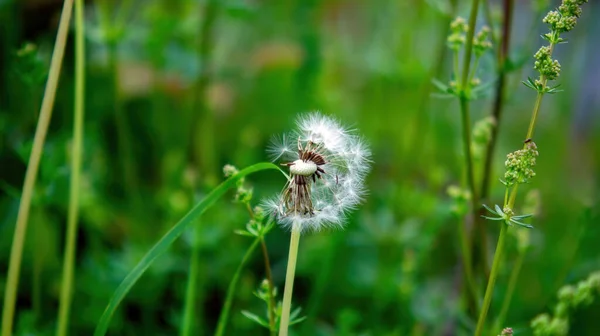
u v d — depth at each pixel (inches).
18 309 31.3
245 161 36.7
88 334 30.3
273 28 46.1
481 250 27.7
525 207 27.4
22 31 35.3
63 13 23.4
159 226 34.3
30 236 31.6
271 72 45.1
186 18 37.7
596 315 31.3
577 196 39.9
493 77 27.6
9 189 27.4
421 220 34.5
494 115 28.0
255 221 23.2
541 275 32.9
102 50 36.0
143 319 31.1
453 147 41.4
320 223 22.0
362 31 56.6
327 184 22.1
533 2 30.6
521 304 31.5
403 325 30.6
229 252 32.0
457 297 30.7
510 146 46.3
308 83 44.4
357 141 22.4
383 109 42.8
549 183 41.2
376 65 41.1
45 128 23.5
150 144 39.9
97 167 35.3
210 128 36.4
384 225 32.5
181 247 31.2
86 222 32.6
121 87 38.9
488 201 28.4
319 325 30.3
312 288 32.4
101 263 30.8
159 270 30.4
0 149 32.2
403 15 42.9
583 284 25.2
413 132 35.4
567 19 21.8
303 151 22.0
